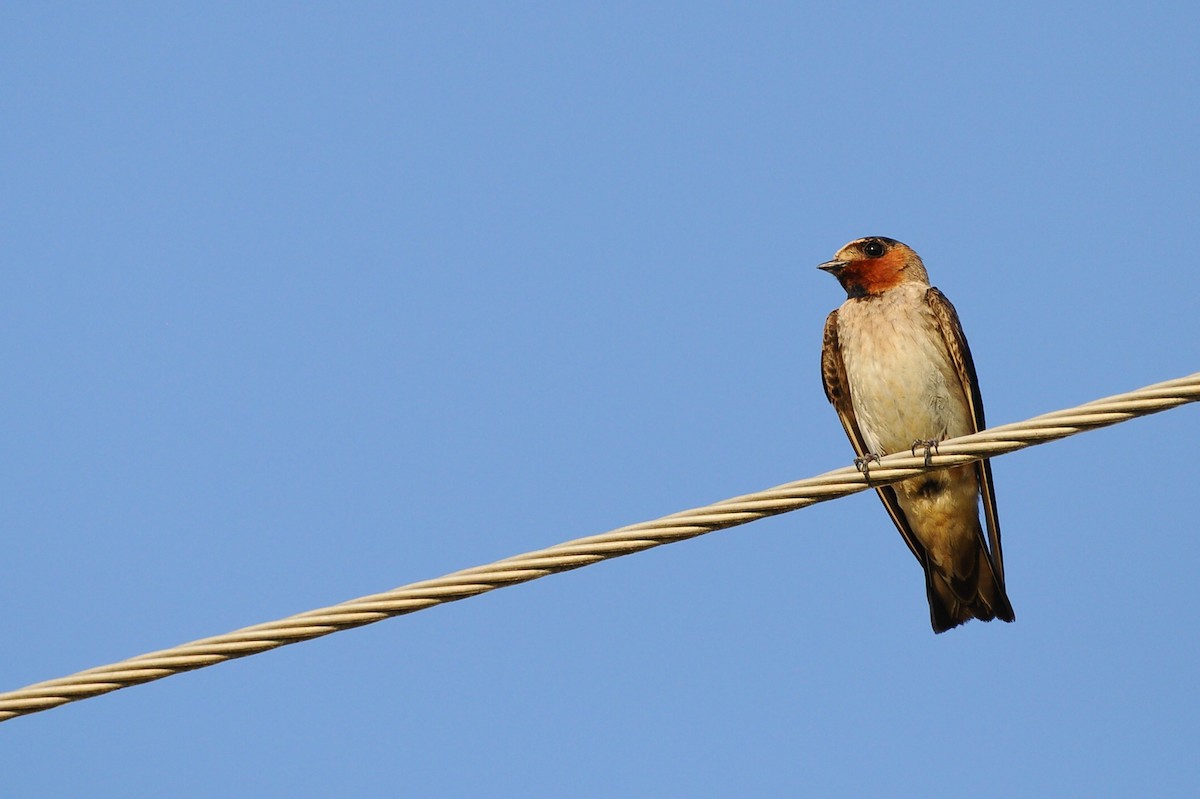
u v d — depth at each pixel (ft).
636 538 29.07
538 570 28.71
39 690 27.96
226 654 28.02
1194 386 28.35
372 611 28.27
